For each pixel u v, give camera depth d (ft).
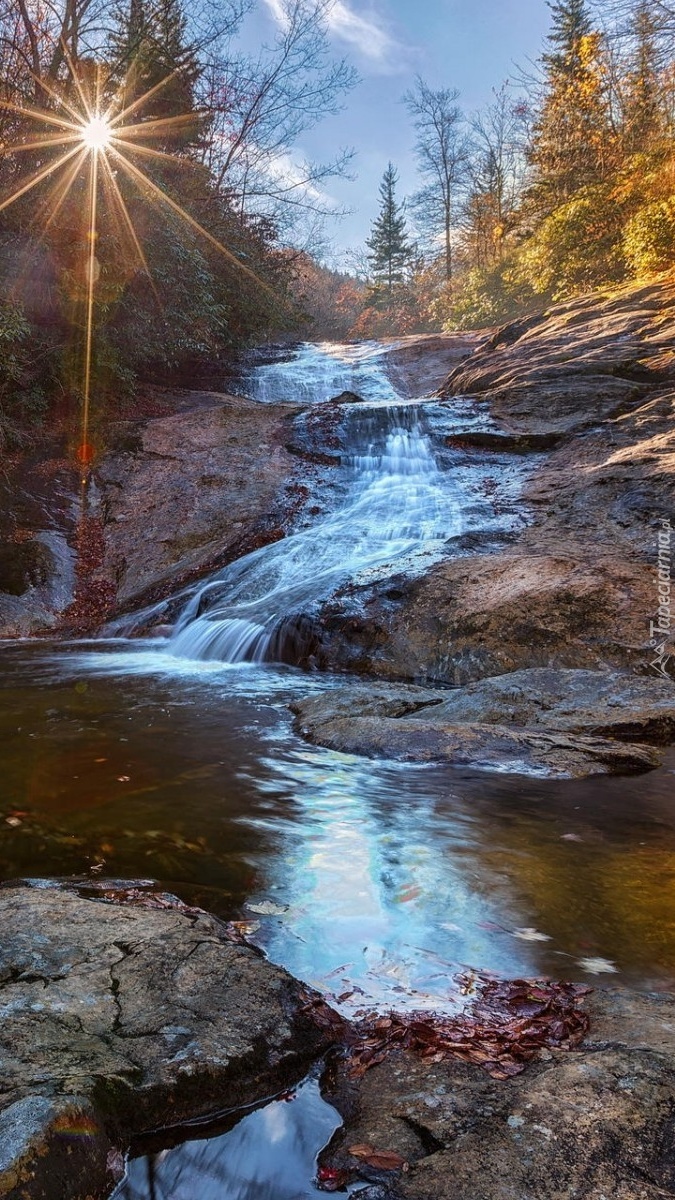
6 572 27.76
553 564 21.71
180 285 43.21
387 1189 3.85
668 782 11.84
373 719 14.42
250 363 63.87
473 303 108.68
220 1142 4.33
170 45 46.16
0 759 12.41
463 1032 5.38
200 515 30.86
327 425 36.96
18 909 6.75
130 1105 4.29
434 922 7.26
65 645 24.21
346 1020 5.56
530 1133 4.12
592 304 47.55
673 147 63.16
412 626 20.92
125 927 6.42
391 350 64.59
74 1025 4.91
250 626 22.80
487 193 138.62
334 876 8.30
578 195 75.87
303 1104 4.67
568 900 7.76
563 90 85.20
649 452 27.66
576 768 12.30
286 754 13.10
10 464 32.40
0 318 29.78
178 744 13.60
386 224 200.85
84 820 9.85
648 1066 4.66
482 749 12.99
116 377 39.75
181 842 9.21
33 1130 3.71
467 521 27.07
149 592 27.35
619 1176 3.79
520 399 36.32
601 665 17.80
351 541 27.22
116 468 34.06
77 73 39.14
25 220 34.27
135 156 40.52
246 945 6.66
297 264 82.74
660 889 8.03
